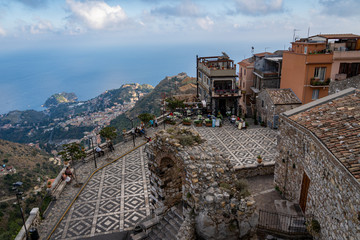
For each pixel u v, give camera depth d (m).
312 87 38.00
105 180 26.11
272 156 30.00
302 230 14.06
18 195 16.44
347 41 40.00
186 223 13.08
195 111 51.31
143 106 139.38
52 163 94.44
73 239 17.92
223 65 52.41
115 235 18.05
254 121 45.59
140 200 22.33
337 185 10.73
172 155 15.66
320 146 12.48
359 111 13.48
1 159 83.06
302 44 39.12
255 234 12.74
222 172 13.84
